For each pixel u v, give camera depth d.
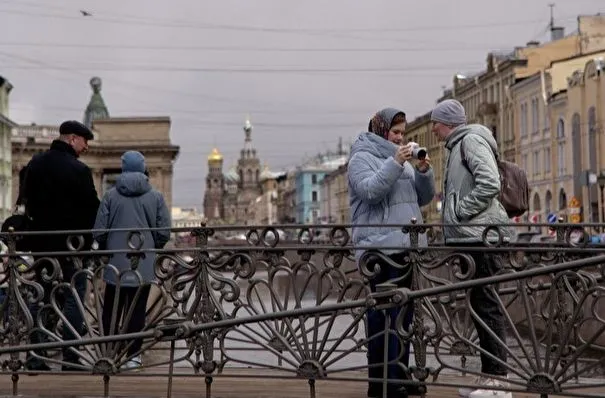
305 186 152.25
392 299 6.15
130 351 7.97
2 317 7.55
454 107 7.13
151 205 8.70
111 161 94.19
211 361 7.01
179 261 7.51
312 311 6.37
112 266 7.62
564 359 6.72
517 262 7.37
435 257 6.66
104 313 8.48
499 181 6.85
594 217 51.81
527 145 62.84
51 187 8.73
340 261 7.25
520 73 65.31
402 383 6.46
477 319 6.48
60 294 8.63
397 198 7.12
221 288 7.38
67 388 7.55
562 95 56.12
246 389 7.40
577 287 7.10
